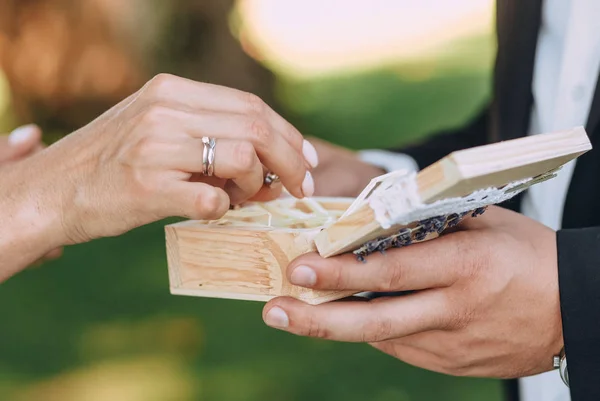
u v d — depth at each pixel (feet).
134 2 9.58
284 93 10.78
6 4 9.51
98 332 5.80
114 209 1.82
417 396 4.71
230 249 1.86
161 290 6.48
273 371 5.11
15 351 5.54
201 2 9.71
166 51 9.75
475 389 4.76
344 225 1.68
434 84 11.03
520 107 2.32
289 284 1.81
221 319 5.92
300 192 1.89
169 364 5.26
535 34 2.27
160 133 1.76
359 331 1.78
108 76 9.75
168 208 1.77
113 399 4.82
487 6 13.17
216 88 1.82
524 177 1.65
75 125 9.92
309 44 12.16
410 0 13.42
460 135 2.72
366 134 9.98
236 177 1.77
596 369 1.81
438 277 1.79
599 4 2.17
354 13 13.24
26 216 1.91
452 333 1.87
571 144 1.63
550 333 1.86
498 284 1.81
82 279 6.72
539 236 1.88
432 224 1.72
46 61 9.71
